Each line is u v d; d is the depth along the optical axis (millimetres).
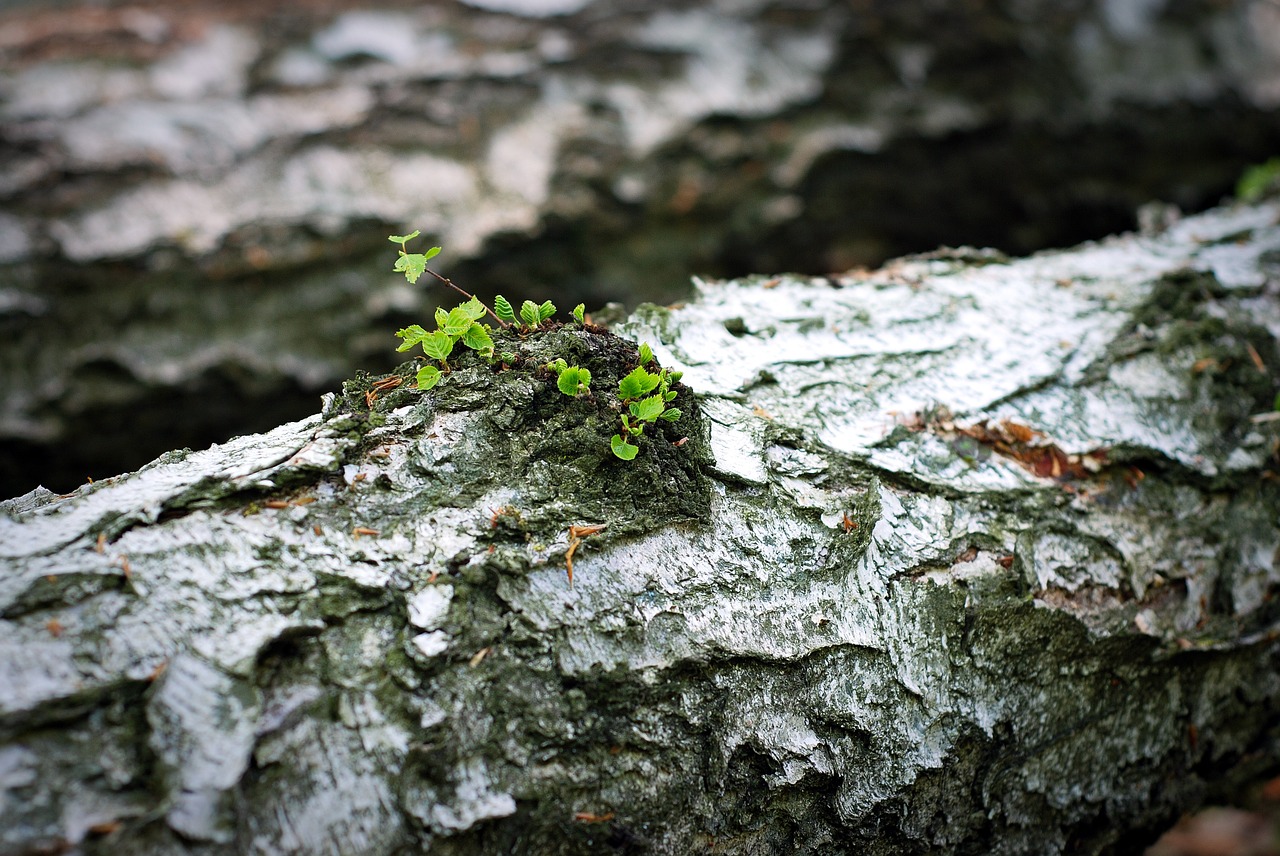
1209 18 2213
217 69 1751
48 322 1550
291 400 1673
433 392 762
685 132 1863
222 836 667
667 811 725
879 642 760
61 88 1673
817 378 827
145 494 724
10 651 674
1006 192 2102
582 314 793
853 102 1962
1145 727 831
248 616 698
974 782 779
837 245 2027
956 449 818
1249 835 1085
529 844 708
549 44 1875
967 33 2027
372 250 1700
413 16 1856
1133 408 861
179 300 1608
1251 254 983
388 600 713
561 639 720
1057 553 807
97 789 662
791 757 739
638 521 745
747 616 744
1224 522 858
